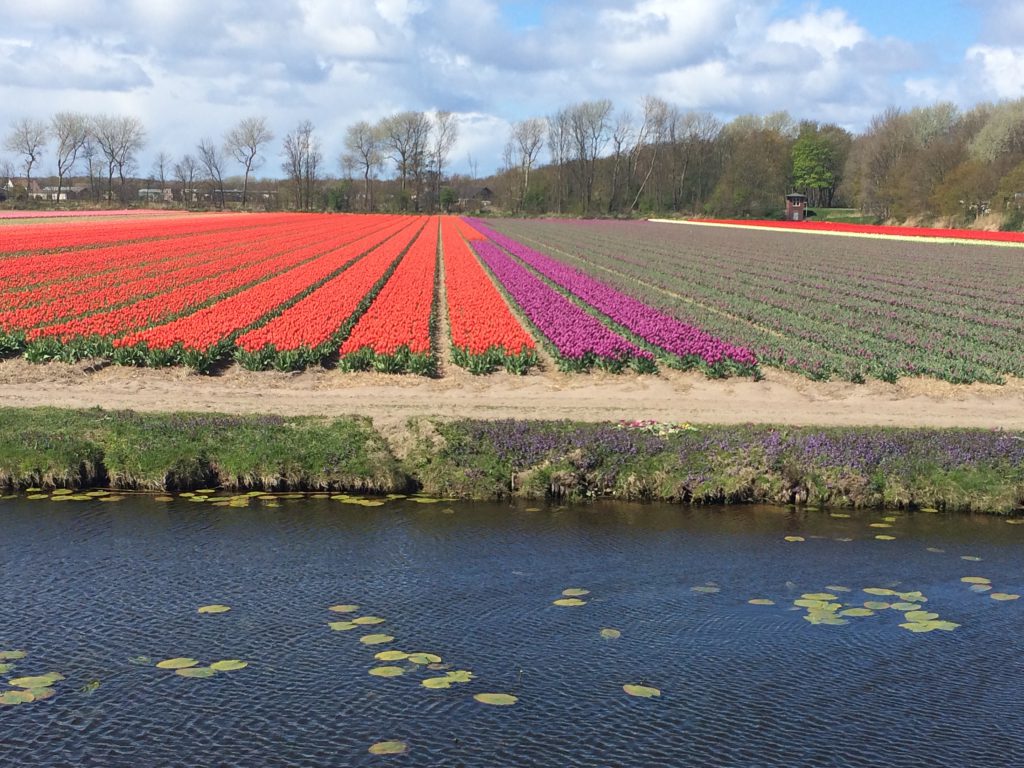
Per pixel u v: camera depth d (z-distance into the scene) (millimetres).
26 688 9344
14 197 150500
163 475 16328
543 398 22766
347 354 25250
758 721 9000
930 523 15398
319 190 175250
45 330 26672
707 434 17578
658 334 29984
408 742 8547
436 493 16375
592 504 16109
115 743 8477
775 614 11461
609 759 8367
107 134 167750
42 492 16172
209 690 9359
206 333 26719
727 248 77750
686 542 14156
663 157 171750
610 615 11344
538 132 182375
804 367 26141
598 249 74562
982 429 19344
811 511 15961
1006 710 9281
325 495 16234
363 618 11109
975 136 126250
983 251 75250
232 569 12664
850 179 163625
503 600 11758
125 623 10875
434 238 82312
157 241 69375
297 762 8242
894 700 9445
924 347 30156
